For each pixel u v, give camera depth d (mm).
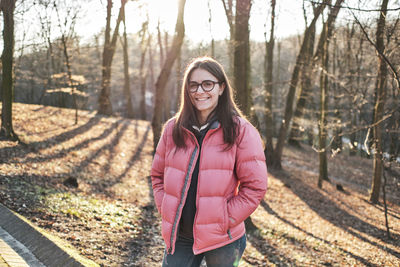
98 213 5820
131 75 32219
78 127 15867
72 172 8562
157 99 13258
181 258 1958
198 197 1871
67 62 16438
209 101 1936
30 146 9438
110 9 14469
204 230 1841
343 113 18359
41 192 5898
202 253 1997
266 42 17578
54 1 9898
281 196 12656
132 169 11727
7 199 4980
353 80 14203
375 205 12578
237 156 1916
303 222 9984
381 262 6875
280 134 17422
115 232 5172
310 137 19016
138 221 6172
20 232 3697
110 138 15578
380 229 9719
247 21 7277
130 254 4504
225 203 1888
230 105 1996
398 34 7848
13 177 6258
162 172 2162
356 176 18797
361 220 10727
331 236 8820
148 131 20406
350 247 7926
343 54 18156
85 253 3957
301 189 14305
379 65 9523
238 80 7266
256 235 7469
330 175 18609
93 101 32719
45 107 19781
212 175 1868
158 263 4473
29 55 20969
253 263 5738
